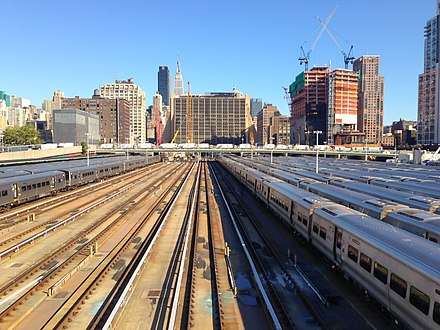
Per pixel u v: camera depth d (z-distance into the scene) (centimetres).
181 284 1933
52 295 1777
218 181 7544
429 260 1286
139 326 1505
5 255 2281
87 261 2259
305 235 2492
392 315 1488
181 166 13138
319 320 1534
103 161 9150
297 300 1756
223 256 2430
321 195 3206
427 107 19150
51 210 3900
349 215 2012
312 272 2114
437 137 18338
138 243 2709
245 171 5997
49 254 2325
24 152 8469
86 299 1731
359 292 1798
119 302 1631
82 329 1467
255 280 1933
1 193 3666
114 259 2283
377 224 1800
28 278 1975
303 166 7331
